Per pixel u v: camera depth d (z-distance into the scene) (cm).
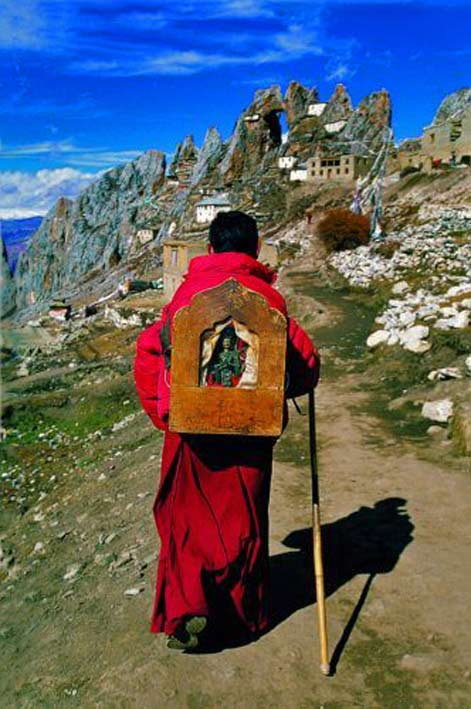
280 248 5650
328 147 14500
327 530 609
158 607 416
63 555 782
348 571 527
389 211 6097
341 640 435
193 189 16925
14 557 857
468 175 6606
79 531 862
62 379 2464
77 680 440
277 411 376
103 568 662
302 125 15612
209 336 372
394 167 9444
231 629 436
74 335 4281
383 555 550
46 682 452
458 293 1723
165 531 411
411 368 1178
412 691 385
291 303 2550
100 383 2050
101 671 440
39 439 1680
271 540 592
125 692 399
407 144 10950
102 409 1850
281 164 14462
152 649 438
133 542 699
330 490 714
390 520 620
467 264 2406
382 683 394
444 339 1201
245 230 404
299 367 399
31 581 729
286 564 544
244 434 377
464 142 8394
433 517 623
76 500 1047
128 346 3475
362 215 4594
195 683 400
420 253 2944
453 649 420
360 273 2836
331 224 4412
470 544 561
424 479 717
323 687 393
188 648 426
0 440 1686
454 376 1028
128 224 19438
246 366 375
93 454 1384
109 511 890
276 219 10769
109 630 504
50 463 1457
